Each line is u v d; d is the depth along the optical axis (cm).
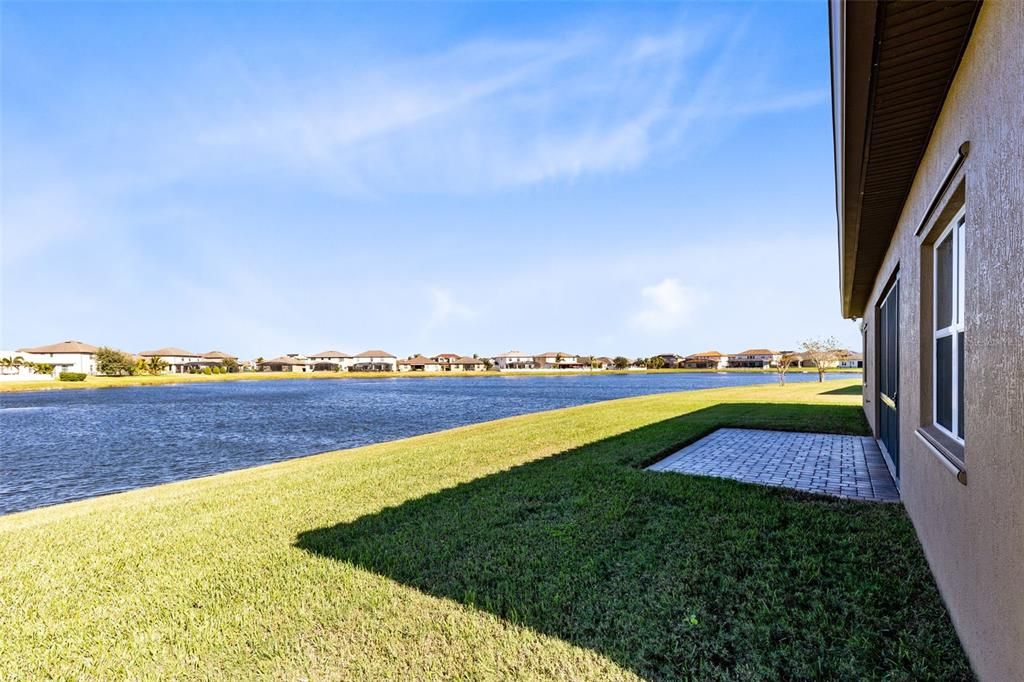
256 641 261
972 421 206
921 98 252
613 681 215
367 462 775
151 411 2709
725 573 310
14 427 2028
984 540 189
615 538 381
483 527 423
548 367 12212
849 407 1338
